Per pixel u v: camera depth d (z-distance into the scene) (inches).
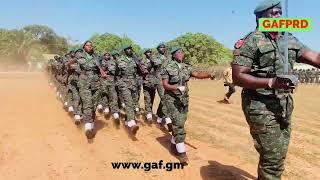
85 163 281.9
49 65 1005.8
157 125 428.1
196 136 371.9
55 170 265.9
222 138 363.3
